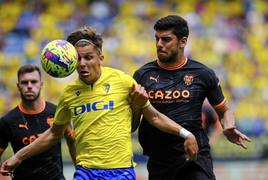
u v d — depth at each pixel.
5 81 62.00
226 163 48.38
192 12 71.50
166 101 21.44
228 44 67.62
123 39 66.81
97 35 19.72
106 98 19.72
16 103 58.34
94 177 19.45
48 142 20.70
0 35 67.50
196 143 20.16
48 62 19.16
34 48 65.75
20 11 70.06
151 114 20.38
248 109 59.09
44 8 70.69
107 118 19.59
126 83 19.97
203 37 67.88
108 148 19.50
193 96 21.42
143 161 47.25
